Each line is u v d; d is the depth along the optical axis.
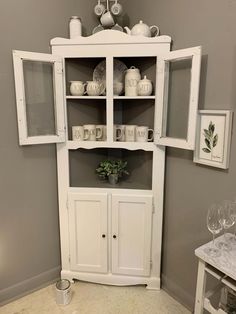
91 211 1.92
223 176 1.46
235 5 1.30
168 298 1.93
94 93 1.79
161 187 1.84
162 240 1.98
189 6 1.53
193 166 1.64
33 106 1.72
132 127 1.81
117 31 1.65
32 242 1.94
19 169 1.79
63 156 1.87
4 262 1.84
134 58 1.93
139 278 2.00
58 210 2.03
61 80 1.72
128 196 1.86
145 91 1.72
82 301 1.89
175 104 1.65
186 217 1.75
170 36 1.67
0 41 1.58
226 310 1.24
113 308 1.84
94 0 1.92
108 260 2.00
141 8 1.87
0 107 1.64
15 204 1.82
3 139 1.69
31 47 1.69
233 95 1.36
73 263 2.03
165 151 1.82
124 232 1.93
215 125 1.44
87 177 2.11
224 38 1.37
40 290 2.02
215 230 1.33
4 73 1.62
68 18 1.82
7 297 1.88
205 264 1.24
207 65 1.47
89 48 1.69
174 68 1.63
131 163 2.13
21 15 1.62
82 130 1.86
